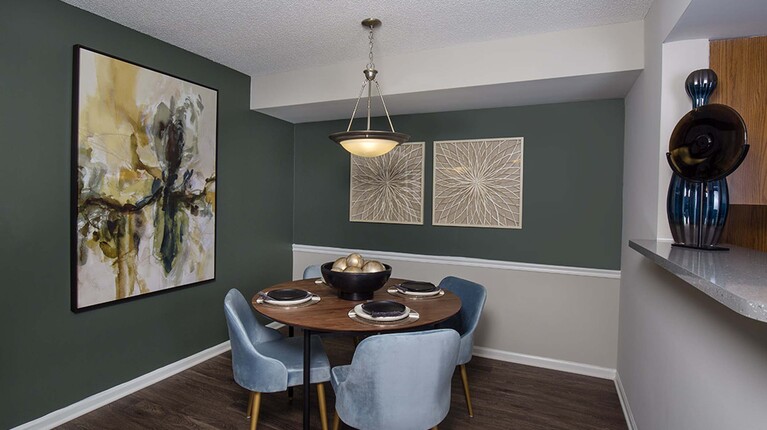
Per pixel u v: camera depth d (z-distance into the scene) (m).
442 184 3.54
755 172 1.54
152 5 2.23
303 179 4.19
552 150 3.17
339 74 3.16
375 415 1.65
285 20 2.40
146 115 2.63
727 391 1.11
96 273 2.38
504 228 3.33
